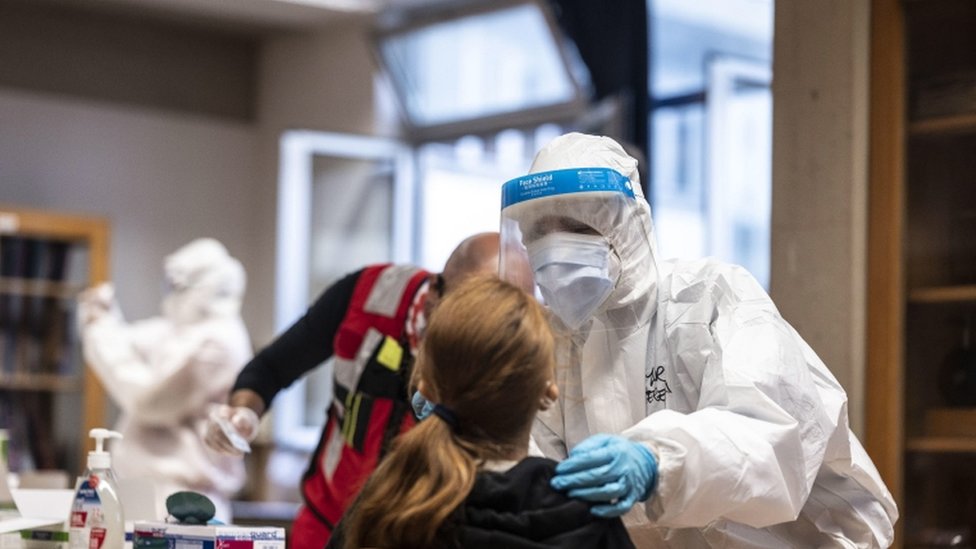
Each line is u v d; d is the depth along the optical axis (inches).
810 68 154.7
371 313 125.3
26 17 304.3
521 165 290.7
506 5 277.4
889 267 149.7
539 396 68.8
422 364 70.7
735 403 82.0
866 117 151.9
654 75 263.0
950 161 155.6
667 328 91.0
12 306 287.7
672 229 267.3
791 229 155.7
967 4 152.9
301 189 319.6
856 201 150.8
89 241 294.2
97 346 240.4
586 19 257.6
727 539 90.6
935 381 152.8
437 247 309.1
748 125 267.6
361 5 300.8
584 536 66.9
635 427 77.8
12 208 286.2
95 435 101.6
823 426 84.6
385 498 66.3
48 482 155.6
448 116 307.0
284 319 316.5
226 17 314.3
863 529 93.6
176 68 322.0
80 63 310.3
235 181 326.0
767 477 78.2
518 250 90.0
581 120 258.8
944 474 152.5
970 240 155.5
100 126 310.3
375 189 315.0
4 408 286.0
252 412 128.3
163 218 316.2
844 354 151.1
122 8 309.0
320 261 317.4
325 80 318.0
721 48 274.2
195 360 224.2
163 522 90.0
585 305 87.4
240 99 330.0
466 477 65.8
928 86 153.0
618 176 88.7
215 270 236.4
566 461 69.8
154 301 313.9
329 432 128.3
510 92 290.5
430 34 299.3
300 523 127.9
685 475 75.9
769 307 88.2
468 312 68.6
